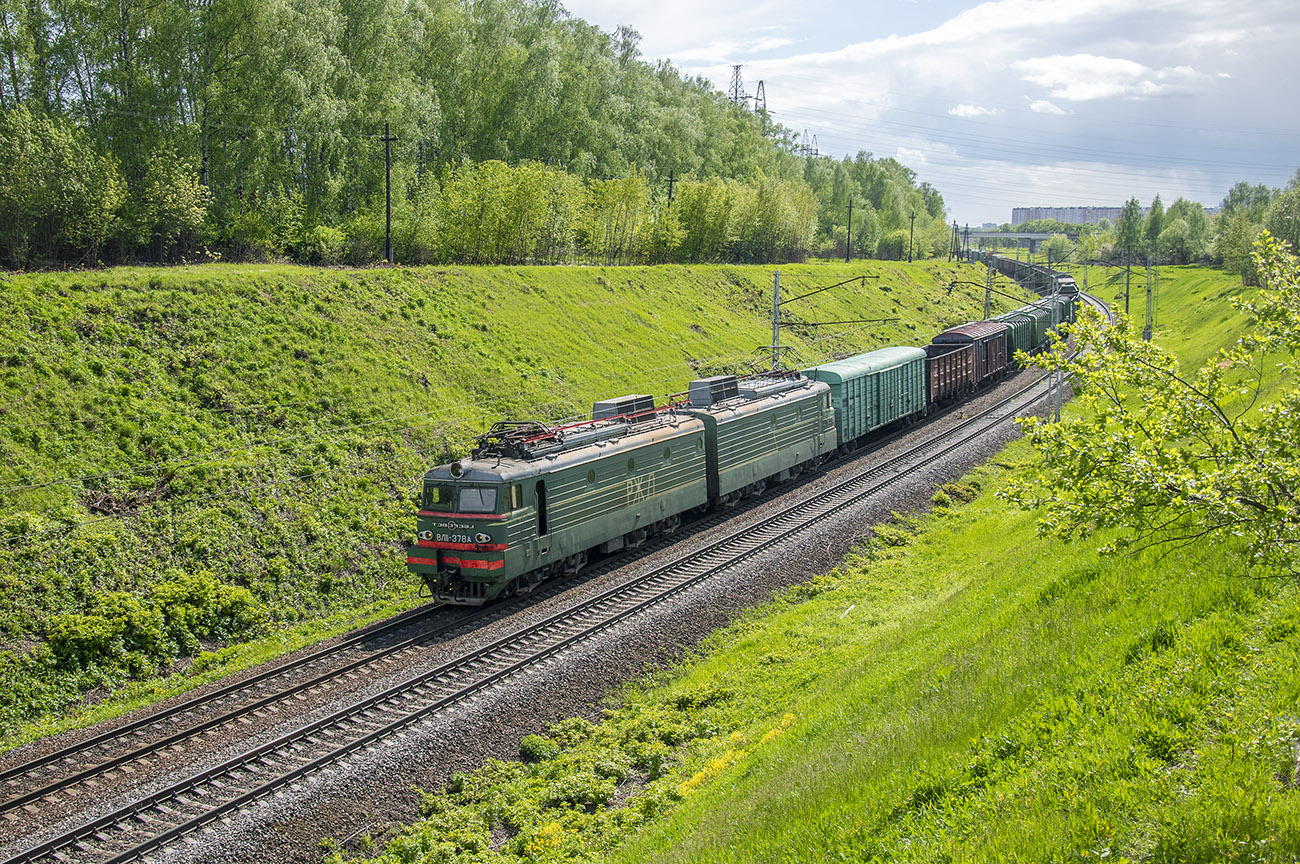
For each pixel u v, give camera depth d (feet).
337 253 155.22
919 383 155.63
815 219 314.35
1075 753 35.09
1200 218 472.44
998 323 203.72
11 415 78.28
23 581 66.69
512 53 209.05
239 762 50.08
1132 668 40.88
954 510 106.93
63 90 137.39
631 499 88.12
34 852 42.04
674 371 156.15
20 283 92.02
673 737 56.49
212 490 82.07
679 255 234.99
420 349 119.14
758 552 87.71
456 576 74.95
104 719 59.26
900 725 43.80
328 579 80.64
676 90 321.52
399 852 44.96
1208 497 34.09
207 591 72.33
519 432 81.35
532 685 60.23
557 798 49.21
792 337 203.72
